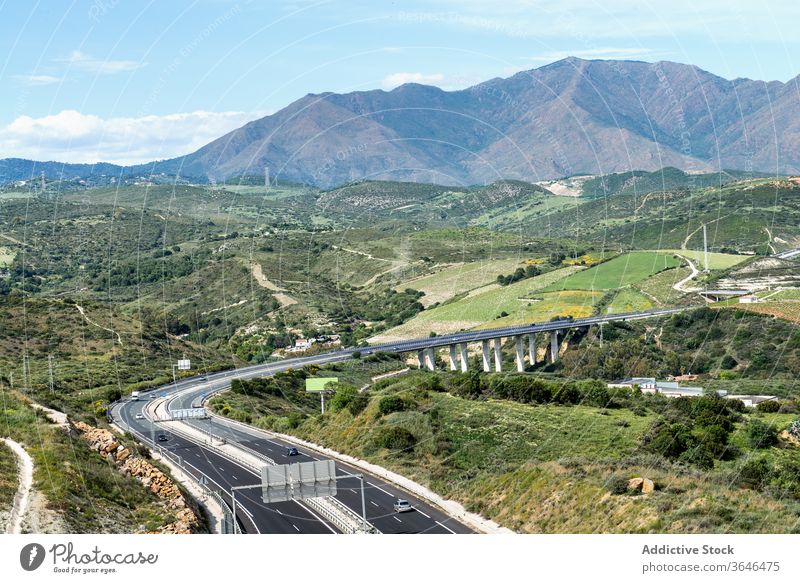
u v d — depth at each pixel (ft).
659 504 192.65
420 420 309.42
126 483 214.90
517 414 305.12
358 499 244.42
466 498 236.22
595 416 294.05
